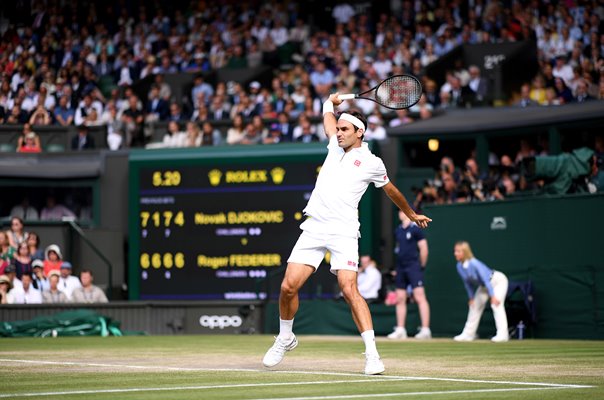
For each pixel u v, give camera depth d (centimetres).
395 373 1205
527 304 2380
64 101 3703
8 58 4172
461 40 3650
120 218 3266
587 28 3509
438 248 2588
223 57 4062
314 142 3042
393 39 3788
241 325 2959
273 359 1276
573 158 2431
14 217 3106
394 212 3062
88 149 3434
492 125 2942
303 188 3038
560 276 2355
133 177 3145
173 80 3812
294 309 1255
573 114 2786
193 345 2073
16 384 1073
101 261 3166
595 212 2295
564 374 1191
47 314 2820
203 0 4334
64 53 4200
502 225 2464
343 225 1204
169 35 4269
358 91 3512
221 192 3086
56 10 4328
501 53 3278
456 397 905
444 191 2867
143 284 3127
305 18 4294
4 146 3500
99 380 1118
